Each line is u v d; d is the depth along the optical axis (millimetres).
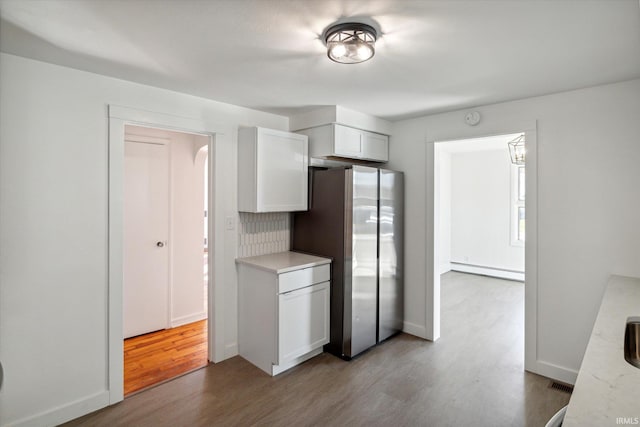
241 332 3102
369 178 3150
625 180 2398
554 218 2678
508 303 4703
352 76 2326
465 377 2727
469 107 3092
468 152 6516
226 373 2807
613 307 1750
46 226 2121
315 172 3289
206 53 1962
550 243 2699
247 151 2994
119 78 2371
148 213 3623
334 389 2561
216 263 2973
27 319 2070
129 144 3471
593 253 2523
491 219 6270
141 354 3160
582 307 2572
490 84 2469
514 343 3381
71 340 2223
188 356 3123
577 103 2572
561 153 2643
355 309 3039
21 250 2043
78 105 2219
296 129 3395
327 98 2834
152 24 1630
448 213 6711
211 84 2494
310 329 2955
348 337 3012
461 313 4285
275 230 3428
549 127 2693
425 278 3467
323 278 3061
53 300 2154
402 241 3584
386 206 3346
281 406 2354
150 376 2760
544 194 2721
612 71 2213
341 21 1596
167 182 3748
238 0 1421
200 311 4066
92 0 1419
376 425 2154
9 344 2016
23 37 1767
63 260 2186
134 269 3549
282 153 3086
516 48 1881
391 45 1847
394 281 3475
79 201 2236
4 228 1991
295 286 2824
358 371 2828
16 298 2033
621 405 908
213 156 2947
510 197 6059
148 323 3652
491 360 3018
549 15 1532
